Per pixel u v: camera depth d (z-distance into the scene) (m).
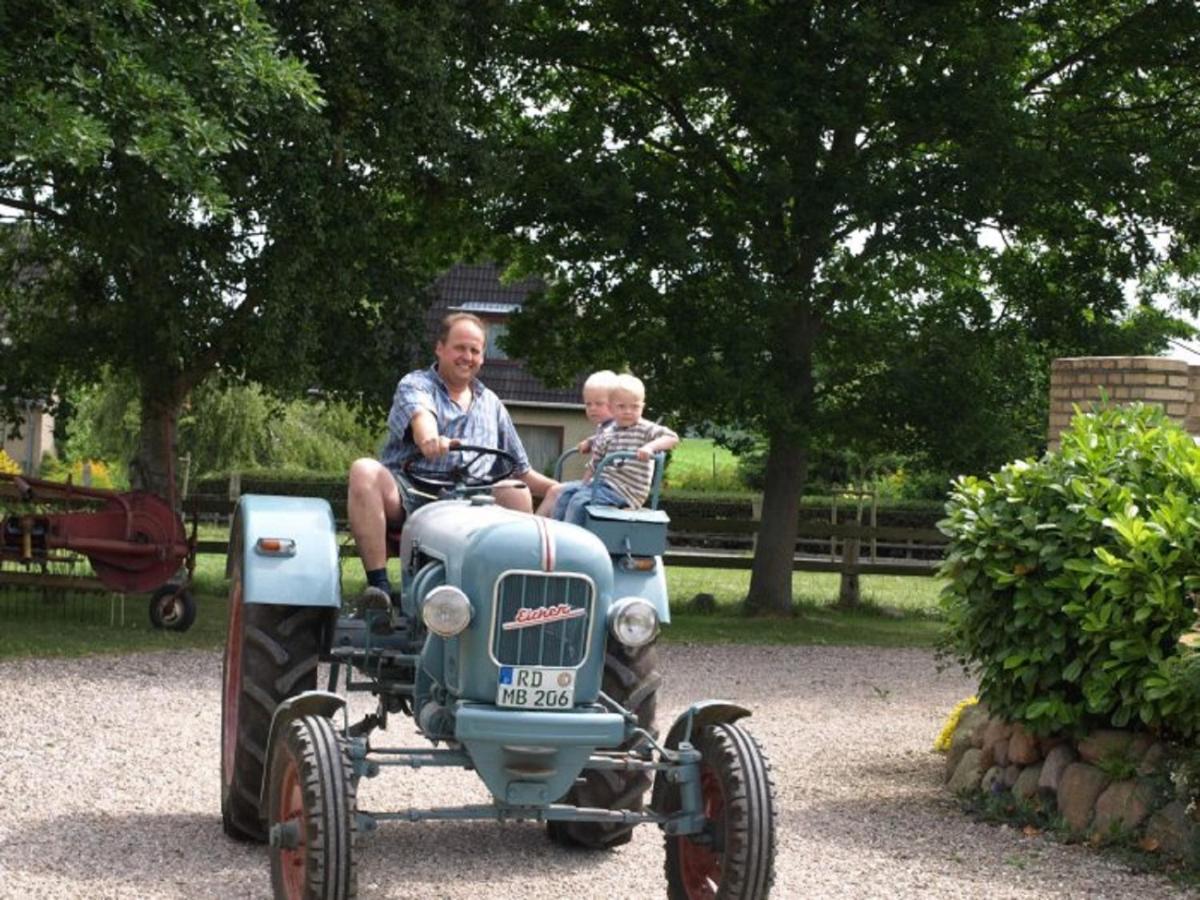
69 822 7.07
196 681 12.16
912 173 18.77
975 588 8.09
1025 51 20.23
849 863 6.82
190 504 20.33
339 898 4.94
